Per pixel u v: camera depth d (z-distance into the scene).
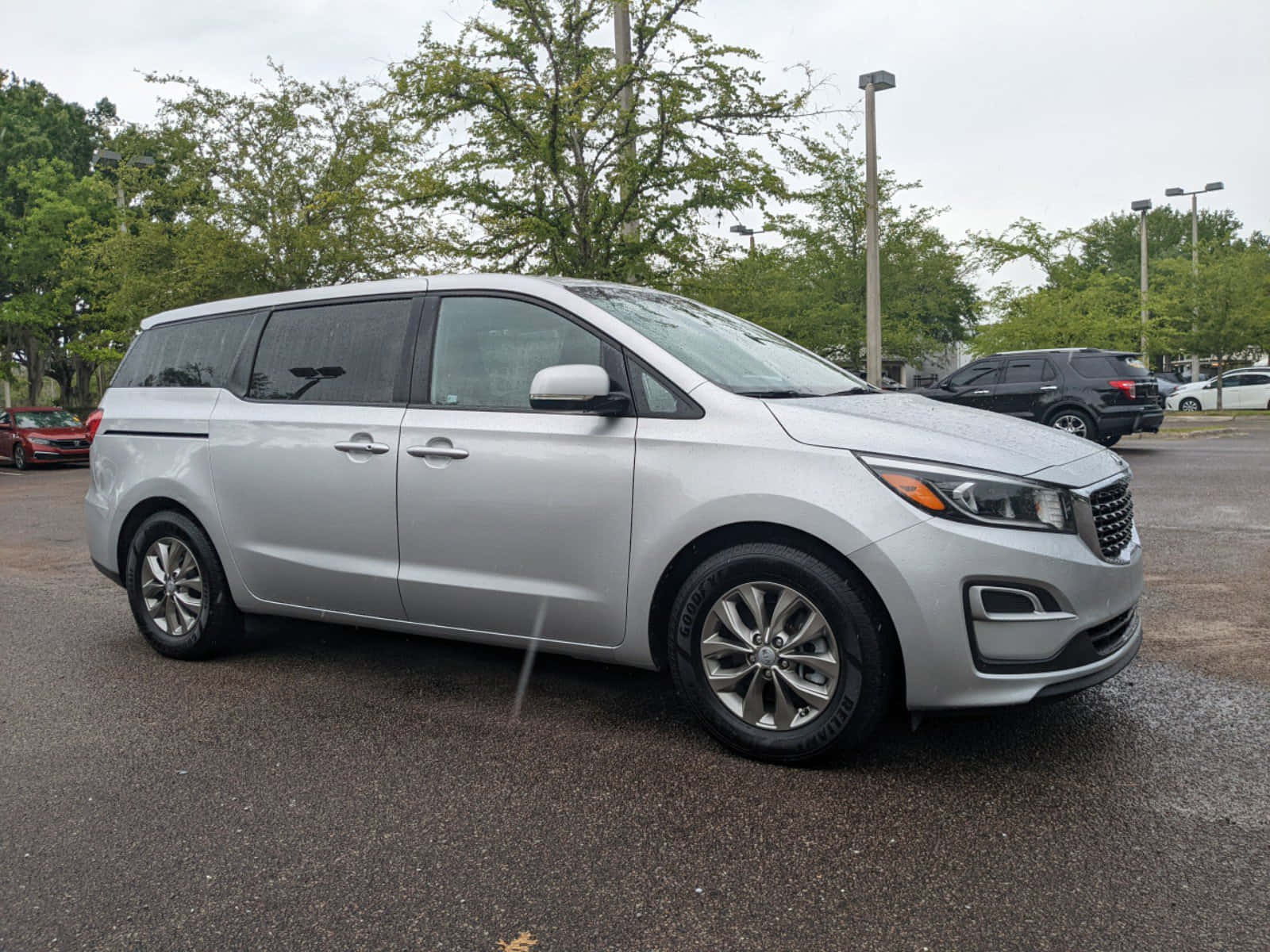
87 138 42.09
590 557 3.66
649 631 3.60
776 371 4.01
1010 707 3.14
